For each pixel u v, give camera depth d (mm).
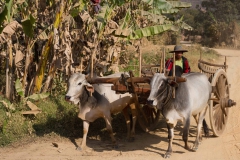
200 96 7473
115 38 10617
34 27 9461
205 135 8656
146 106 8828
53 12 10055
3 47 10367
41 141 8000
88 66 10328
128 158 7047
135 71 11453
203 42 39531
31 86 9758
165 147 7777
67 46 9594
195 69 16969
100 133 8648
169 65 7895
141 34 9398
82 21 10367
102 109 7551
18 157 7113
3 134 8203
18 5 9180
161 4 9844
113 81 7199
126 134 8688
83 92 7281
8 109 8938
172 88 6766
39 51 10461
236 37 38562
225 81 8906
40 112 9000
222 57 24547
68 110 8977
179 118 7000
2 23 8812
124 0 10125
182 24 11625
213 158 7121
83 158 7055
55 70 9961
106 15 9867
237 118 10266
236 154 7379
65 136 8328
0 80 12133
